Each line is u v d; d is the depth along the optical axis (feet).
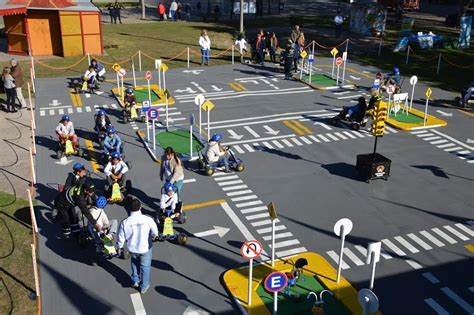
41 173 50.42
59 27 100.07
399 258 37.91
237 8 170.09
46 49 101.55
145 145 56.95
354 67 95.86
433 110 71.56
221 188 47.85
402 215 43.96
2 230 40.32
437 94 79.77
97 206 36.32
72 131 54.08
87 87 76.74
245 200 45.78
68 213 38.11
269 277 28.99
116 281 34.71
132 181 48.62
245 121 65.41
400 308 32.71
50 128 62.54
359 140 60.03
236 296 33.09
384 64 99.40
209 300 33.09
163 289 33.99
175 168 42.52
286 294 33.09
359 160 50.03
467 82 87.66
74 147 54.08
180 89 79.20
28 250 37.93
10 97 67.36
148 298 33.12
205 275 35.53
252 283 34.35
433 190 48.44
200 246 38.83
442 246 39.58
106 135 53.52
